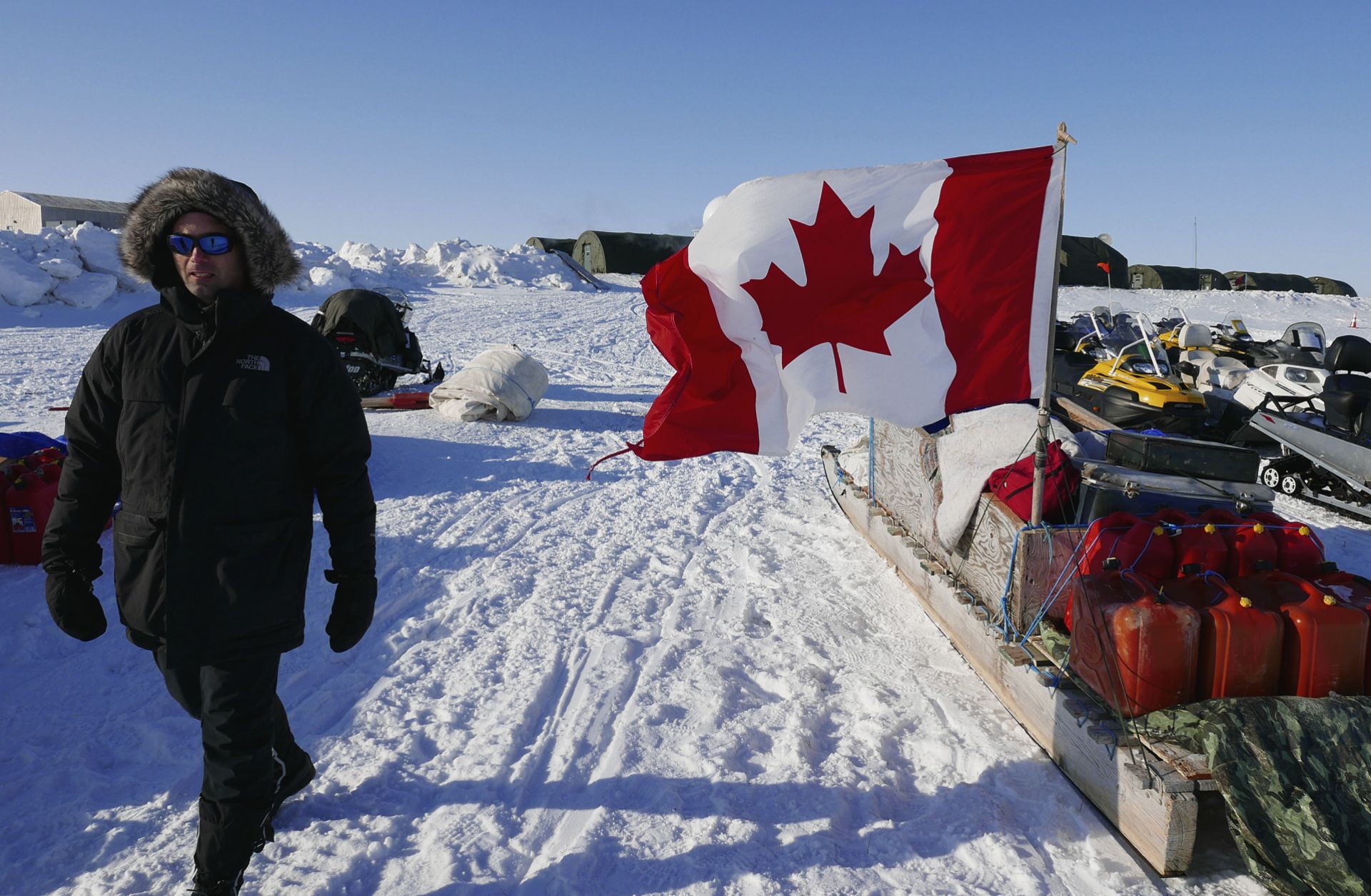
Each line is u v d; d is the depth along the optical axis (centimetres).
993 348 342
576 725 351
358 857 268
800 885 262
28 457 518
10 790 296
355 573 243
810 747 339
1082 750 302
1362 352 762
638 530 624
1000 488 386
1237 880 266
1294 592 299
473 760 323
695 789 310
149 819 286
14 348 1472
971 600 400
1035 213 333
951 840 283
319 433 235
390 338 1114
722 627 455
